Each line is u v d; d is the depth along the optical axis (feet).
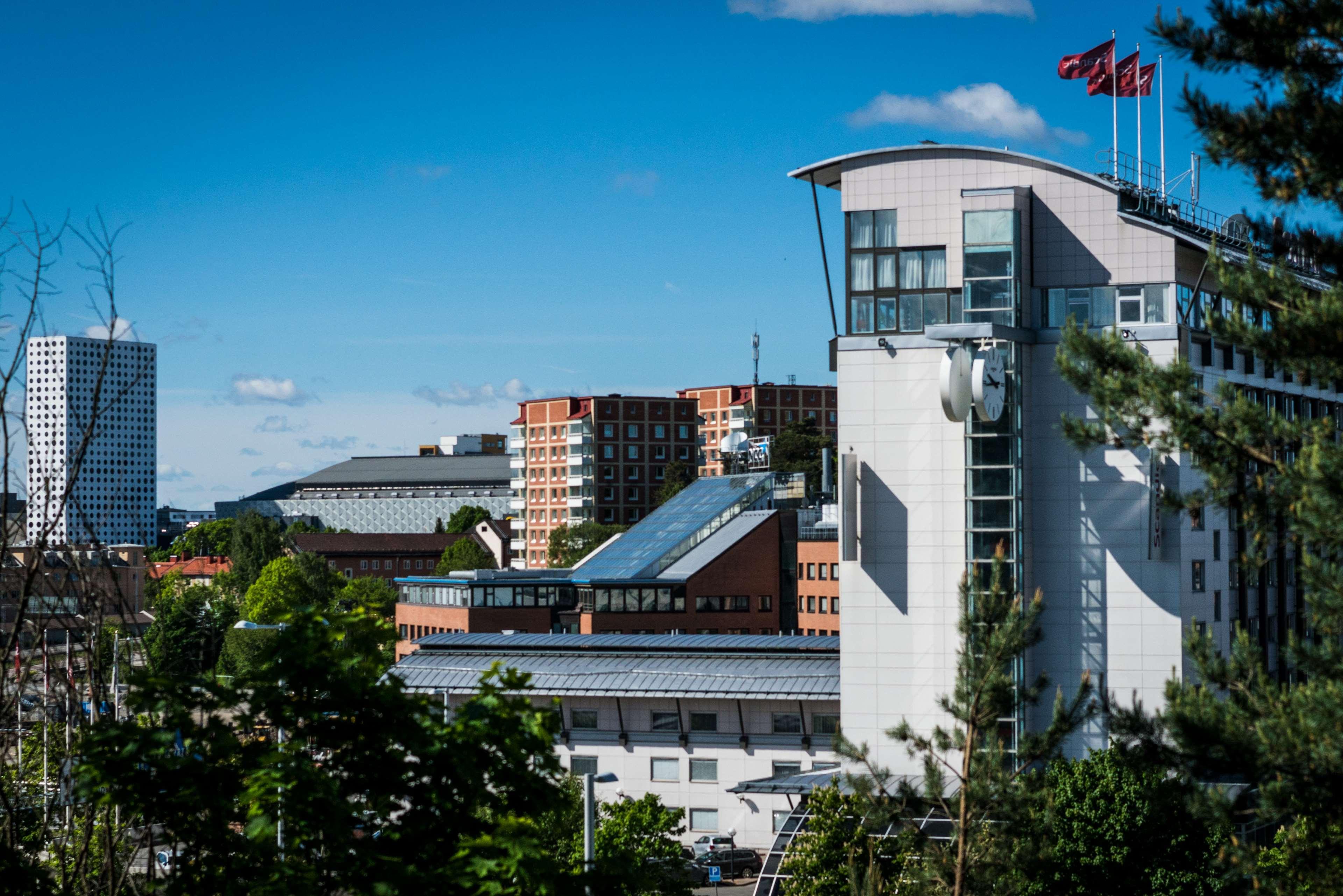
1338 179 85.92
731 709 298.35
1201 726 85.61
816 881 185.37
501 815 66.85
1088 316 246.68
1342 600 80.74
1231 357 263.90
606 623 450.30
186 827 62.03
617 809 204.33
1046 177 248.32
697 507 500.33
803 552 453.17
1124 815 159.63
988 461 241.96
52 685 62.64
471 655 333.62
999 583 129.39
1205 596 250.98
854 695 249.34
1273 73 90.07
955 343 244.01
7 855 58.90
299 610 66.95
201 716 65.51
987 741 123.85
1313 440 86.43
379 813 66.18
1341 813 81.71
